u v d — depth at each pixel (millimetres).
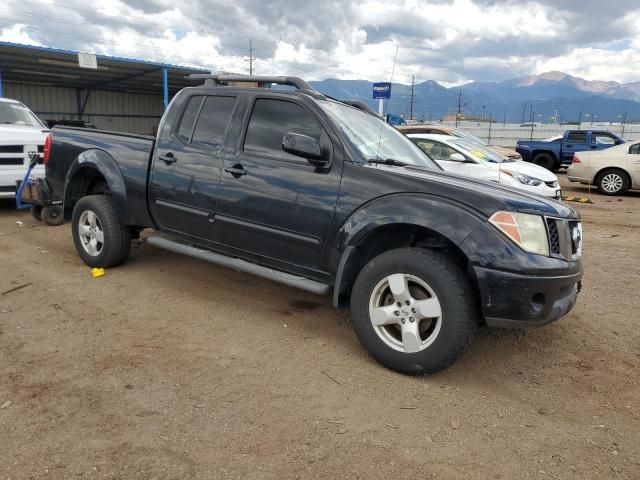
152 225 5121
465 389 3406
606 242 8227
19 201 8086
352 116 4492
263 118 4332
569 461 2697
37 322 4184
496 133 47000
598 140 20531
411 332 3416
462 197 3375
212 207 4473
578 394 3406
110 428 2811
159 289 5066
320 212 3820
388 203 3531
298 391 3273
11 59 26359
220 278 5469
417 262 3355
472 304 3314
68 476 2434
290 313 4598
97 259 5469
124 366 3500
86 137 5648
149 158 5004
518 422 3047
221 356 3711
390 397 3252
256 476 2486
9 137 8016
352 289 3779
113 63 27406
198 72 30031
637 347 4172
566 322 4676
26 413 2924
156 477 2449
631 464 2686
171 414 2965
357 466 2590
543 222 3328
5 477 2406
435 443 2805
